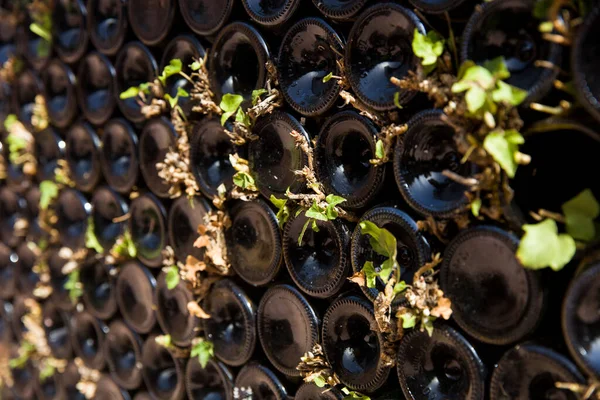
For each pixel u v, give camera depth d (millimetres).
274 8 875
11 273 1269
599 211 736
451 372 816
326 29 843
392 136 807
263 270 909
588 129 736
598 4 718
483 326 777
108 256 1063
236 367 973
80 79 1063
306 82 873
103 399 1127
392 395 850
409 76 795
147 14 976
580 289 732
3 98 1223
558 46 739
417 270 810
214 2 912
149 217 1025
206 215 946
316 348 876
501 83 745
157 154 994
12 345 1286
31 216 1204
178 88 944
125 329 1071
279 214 880
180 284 986
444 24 798
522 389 765
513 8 753
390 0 807
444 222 791
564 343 758
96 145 1064
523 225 750
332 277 859
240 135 907
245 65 930
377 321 815
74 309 1150
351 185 849
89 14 1031
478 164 765
